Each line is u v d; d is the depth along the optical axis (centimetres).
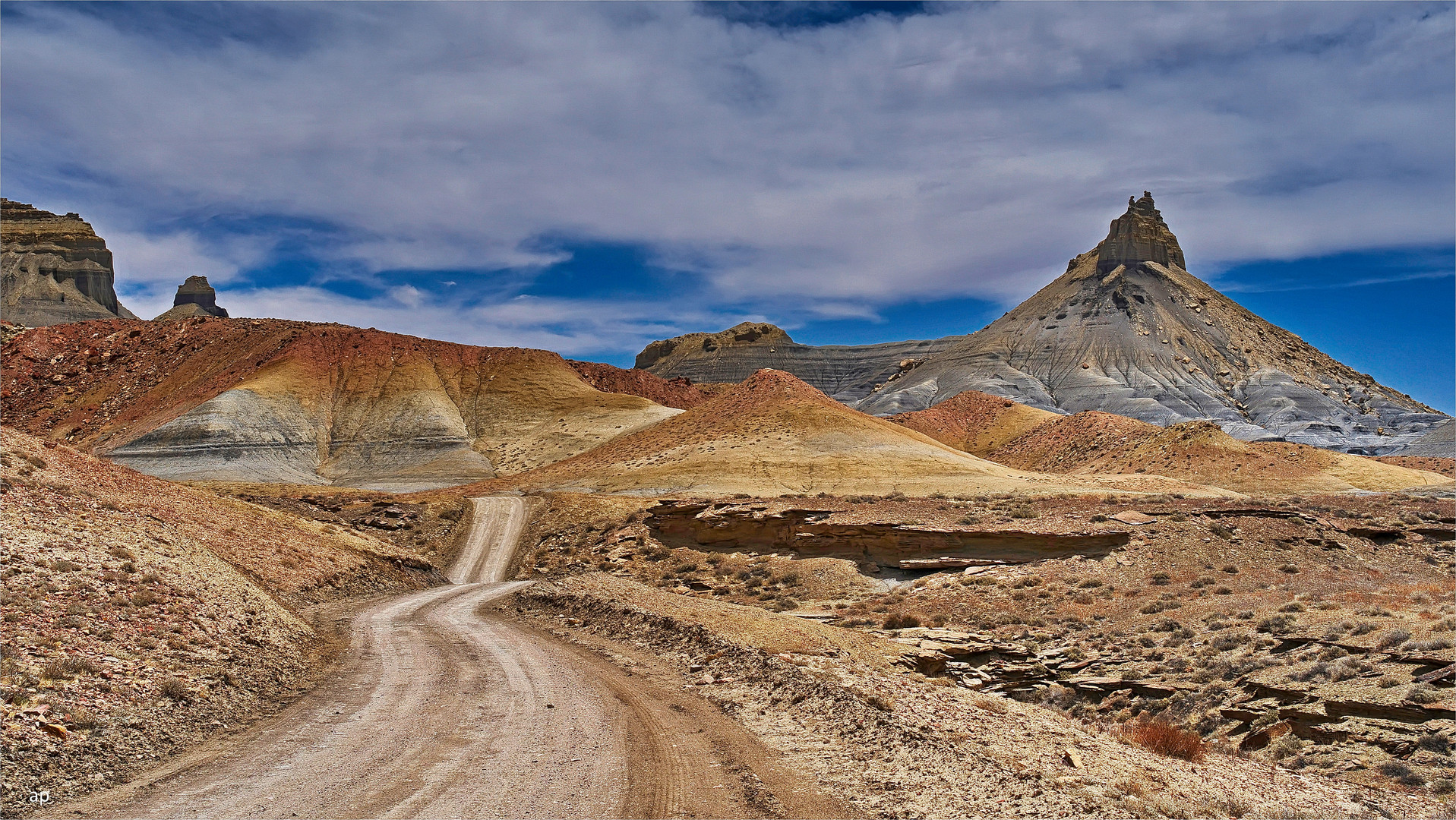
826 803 1357
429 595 4747
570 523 8088
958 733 1689
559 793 1366
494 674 2336
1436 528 5725
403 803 1290
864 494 9888
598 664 2539
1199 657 3238
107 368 19338
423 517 8800
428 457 15750
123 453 14525
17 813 1168
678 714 1919
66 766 1324
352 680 2222
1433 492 10794
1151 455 13688
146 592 2325
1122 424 16875
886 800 1365
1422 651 2692
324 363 18550
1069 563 5328
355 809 1258
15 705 1443
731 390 14638
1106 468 14188
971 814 1307
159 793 1297
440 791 1350
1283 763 2142
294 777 1395
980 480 10400
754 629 2755
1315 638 3106
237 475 14250
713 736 1741
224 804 1258
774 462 10988
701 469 10906
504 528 8475
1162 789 1498
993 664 3198
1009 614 4538
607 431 16062
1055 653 3497
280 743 1594
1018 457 18350
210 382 17900
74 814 1191
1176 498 8512
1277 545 5378
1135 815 1341
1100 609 4484
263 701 1912
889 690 2016
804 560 6169
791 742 1698
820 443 11594
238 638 2331
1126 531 5541
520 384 18862
